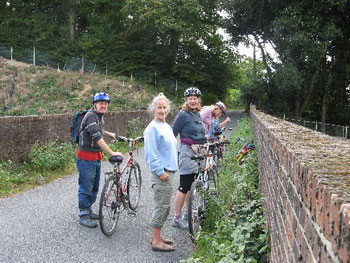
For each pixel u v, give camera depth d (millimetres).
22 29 46312
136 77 41844
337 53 29094
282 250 2377
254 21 29844
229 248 3625
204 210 4852
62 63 42375
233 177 6594
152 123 4418
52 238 4617
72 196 6590
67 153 9164
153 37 45781
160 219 4312
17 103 25281
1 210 5695
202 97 41750
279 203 2697
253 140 11312
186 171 4891
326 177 1424
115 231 4961
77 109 25391
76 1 47531
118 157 4879
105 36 45000
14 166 8062
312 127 28734
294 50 26141
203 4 37125
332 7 26656
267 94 31922
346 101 32969
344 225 1025
